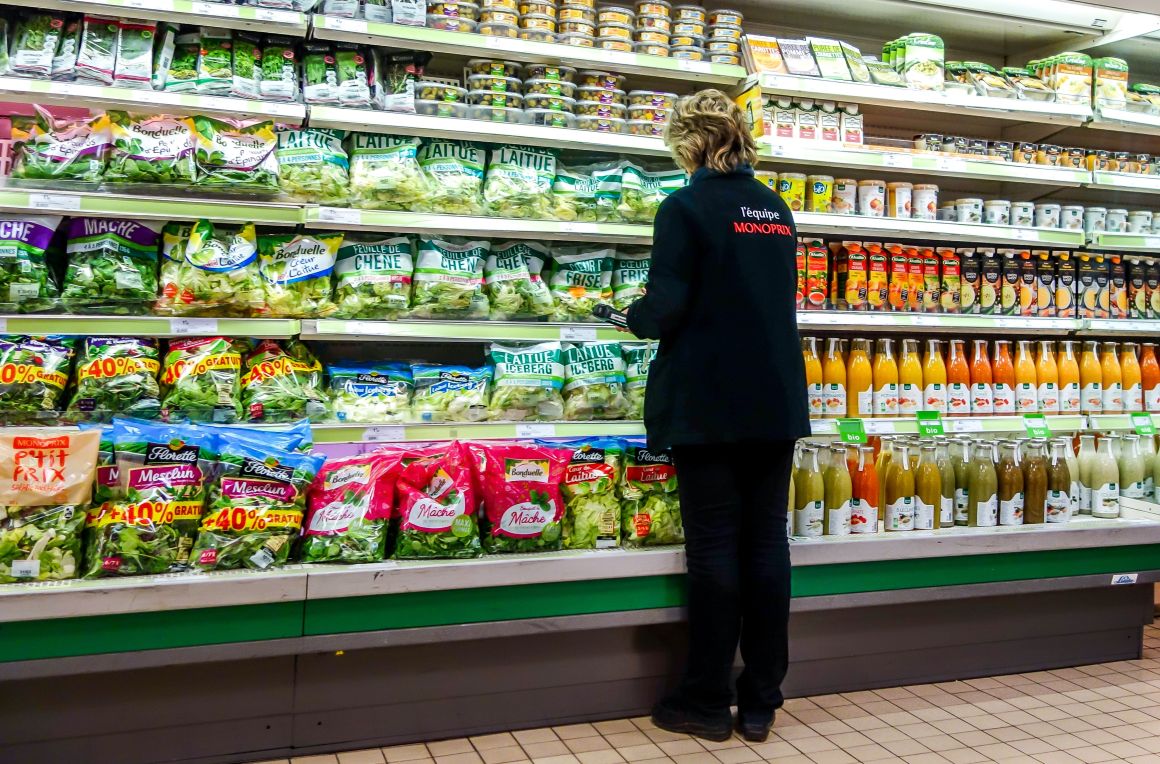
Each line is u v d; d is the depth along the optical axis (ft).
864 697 9.43
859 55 10.80
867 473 9.95
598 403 9.59
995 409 11.26
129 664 7.12
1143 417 11.60
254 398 8.52
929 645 9.90
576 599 8.38
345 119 8.85
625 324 8.52
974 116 12.37
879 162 10.36
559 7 9.94
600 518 8.83
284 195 8.82
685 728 8.38
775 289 8.23
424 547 8.15
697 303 8.11
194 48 8.82
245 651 7.41
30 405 7.82
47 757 7.20
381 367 9.34
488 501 8.54
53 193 7.97
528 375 9.42
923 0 11.10
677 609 8.70
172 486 7.68
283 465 8.02
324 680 7.86
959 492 10.58
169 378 8.34
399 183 9.03
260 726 7.72
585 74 10.00
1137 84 12.55
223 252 8.56
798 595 9.08
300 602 7.56
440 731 8.21
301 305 8.84
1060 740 8.30
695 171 8.57
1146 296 12.07
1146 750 8.09
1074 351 11.95
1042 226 11.72
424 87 9.35
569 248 10.16
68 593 6.97
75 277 8.20
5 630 6.87
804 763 7.76
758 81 9.95
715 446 8.13
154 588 7.16
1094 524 10.68
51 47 8.18
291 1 8.71
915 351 10.84
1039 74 11.77
